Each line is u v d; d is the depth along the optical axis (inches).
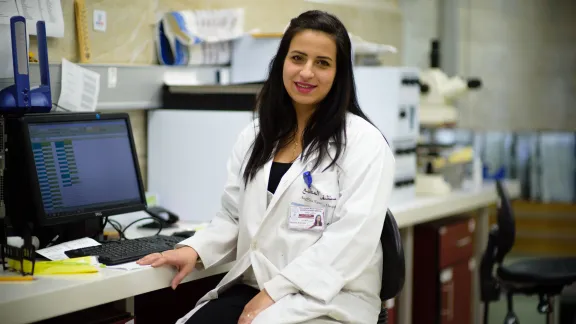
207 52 121.5
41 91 89.7
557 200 199.0
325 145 80.9
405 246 124.6
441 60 185.6
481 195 145.2
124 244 86.7
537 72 188.4
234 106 110.7
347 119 82.9
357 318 77.6
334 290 75.5
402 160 129.5
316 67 80.7
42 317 68.4
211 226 87.8
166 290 107.3
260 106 86.2
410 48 179.6
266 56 118.1
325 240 77.4
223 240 86.0
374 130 82.1
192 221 111.4
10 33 92.4
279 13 141.7
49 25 99.0
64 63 100.8
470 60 188.9
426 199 134.0
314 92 81.0
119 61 111.7
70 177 87.9
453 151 151.0
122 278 75.6
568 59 186.1
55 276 74.5
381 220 78.7
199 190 110.7
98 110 106.4
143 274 78.1
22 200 84.9
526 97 189.9
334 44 81.0
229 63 126.4
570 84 186.9
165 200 113.5
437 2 184.9
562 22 185.5
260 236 81.9
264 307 75.6
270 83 85.7
